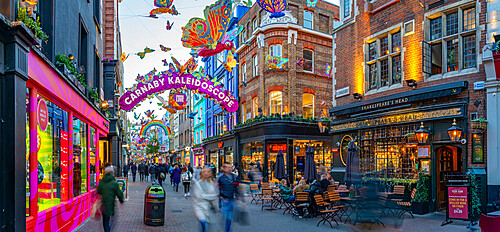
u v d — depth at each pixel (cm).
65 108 905
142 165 3681
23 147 589
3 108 557
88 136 1219
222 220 1130
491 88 1091
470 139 1140
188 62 1816
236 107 1891
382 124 1430
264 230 984
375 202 777
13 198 551
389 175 1402
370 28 1543
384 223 895
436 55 1302
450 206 1016
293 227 1030
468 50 1202
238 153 2903
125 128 4616
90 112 1230
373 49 1544
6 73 555
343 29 1700
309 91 2600
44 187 748
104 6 2675
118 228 986
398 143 1383
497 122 1076
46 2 885
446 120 1212
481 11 1148
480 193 1088
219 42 1311
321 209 1113
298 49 2575
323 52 2702
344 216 1234
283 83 2503
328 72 2316
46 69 714
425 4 1313
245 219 1106
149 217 1033
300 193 1177
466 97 1166
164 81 1794
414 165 1335
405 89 1373
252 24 2792
